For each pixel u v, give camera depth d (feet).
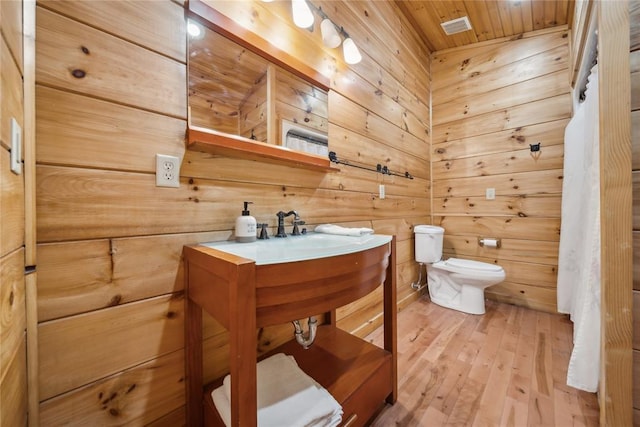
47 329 2.26
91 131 2.48
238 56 3.59
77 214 2.40
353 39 5.78
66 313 2.35
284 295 2.33
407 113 7.93
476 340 5.84
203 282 2.66
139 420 2.75
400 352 5.38
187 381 3.05
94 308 2.49
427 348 5.52
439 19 7.66
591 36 4.78
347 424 2.98
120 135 2.64
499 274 6.80
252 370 2.14
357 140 5.87
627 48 2.64
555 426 3.59
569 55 7.20
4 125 1.65
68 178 2.36
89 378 2.46
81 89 2.42
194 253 2.84
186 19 3.13
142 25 2.78
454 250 9.04
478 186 8.60
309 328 3.55
